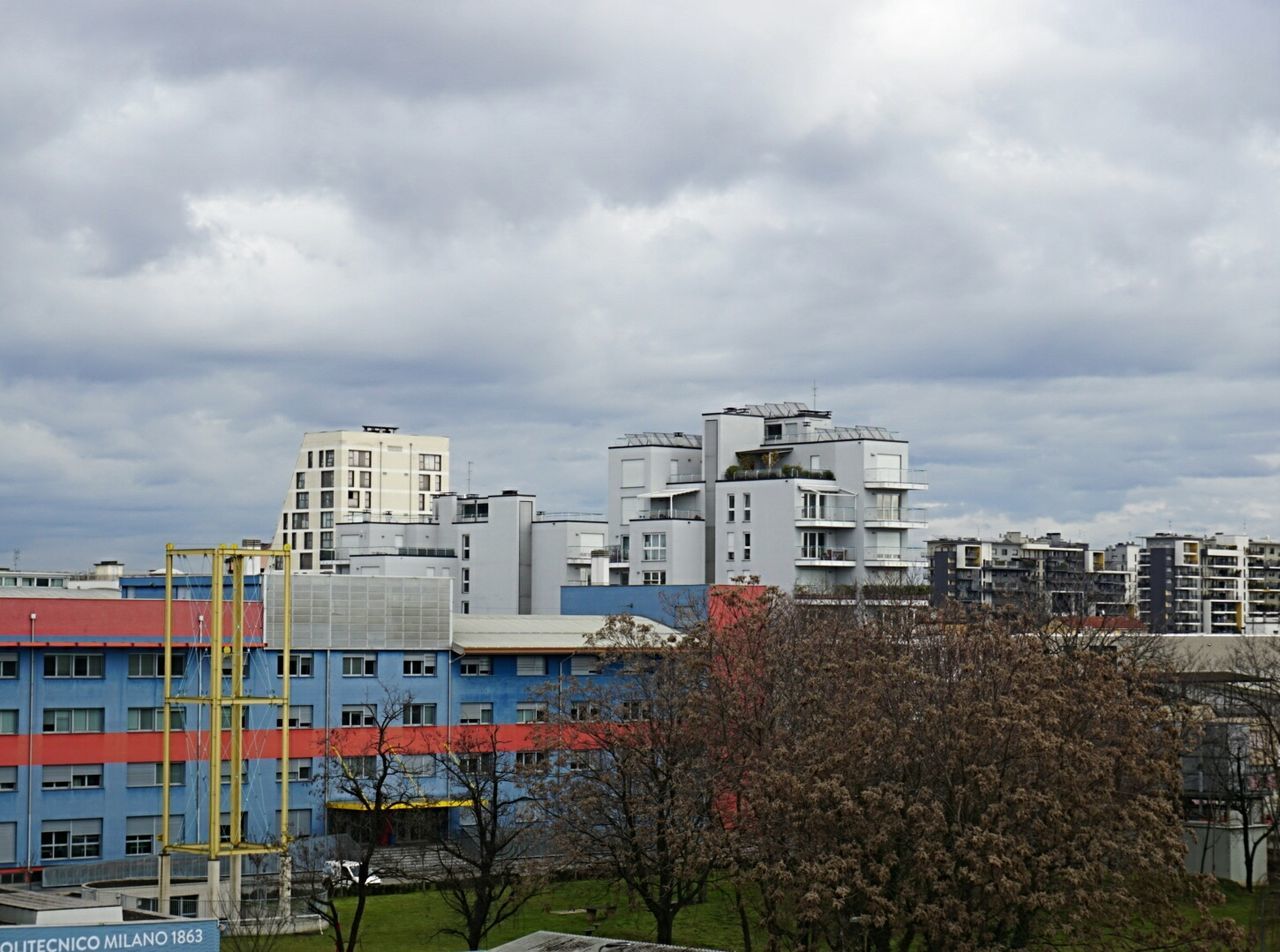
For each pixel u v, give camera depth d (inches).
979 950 2618.1
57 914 2581.2
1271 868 4156.0
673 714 3553.2
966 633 3491.6
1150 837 2738.7
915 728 2856.8
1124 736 2925.7
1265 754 4197.8
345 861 4365.2
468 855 4382.4
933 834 2704.2
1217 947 2815.0
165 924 2559.1
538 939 2571.4
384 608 5068.9
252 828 4751.5
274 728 4837.6
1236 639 5856.3
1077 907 2682.1
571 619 5679.1
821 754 2844.5
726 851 3038.9
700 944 3627.0
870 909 2719.0
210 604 4596.5
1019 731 2723.9
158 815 4672.7
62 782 4562.0
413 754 4266.7
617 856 3405.5
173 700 4005.9
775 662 3508.9
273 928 3809.1
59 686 4574.3
